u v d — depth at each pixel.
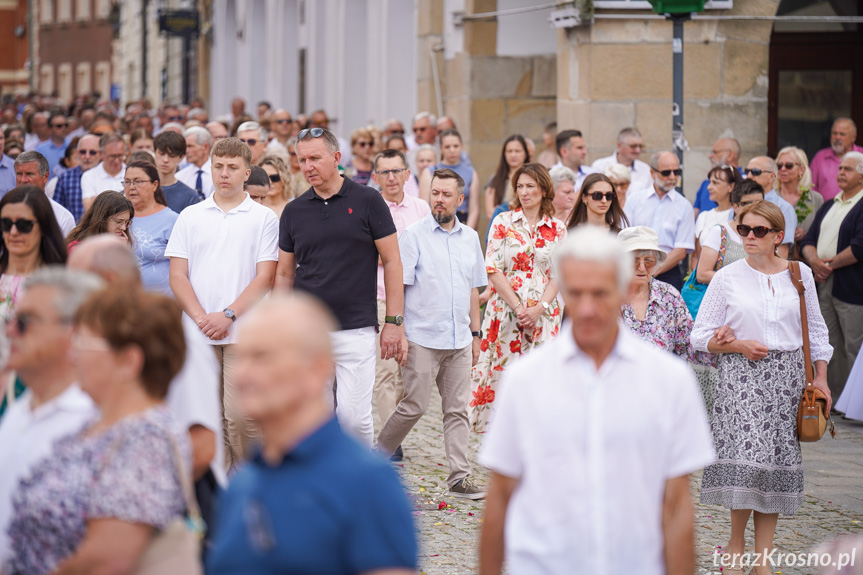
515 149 36.03
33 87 155.38
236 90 102.94
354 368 20.38
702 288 24.44
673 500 10.48
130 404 9.47
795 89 45.75
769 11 39.25
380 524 8.21
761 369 17.61
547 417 10.17
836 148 36.03
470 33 49.62
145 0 133.88
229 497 8.71
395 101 61.81
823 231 31.56
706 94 39.38
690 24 39.03
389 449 22.73
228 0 102.88
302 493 8.23
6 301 14.68
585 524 10.03
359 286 20.41
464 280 22.16
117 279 11.78
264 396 8.23
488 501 10.74
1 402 12.50
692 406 10.37
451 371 22.23
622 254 10.10
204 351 11.80
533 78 50.25
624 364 10.20
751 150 39.66
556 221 23.23
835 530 19.83
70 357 10.43
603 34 39.16
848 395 25.86
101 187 30.98
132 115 63.38
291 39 86.06
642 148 35.62
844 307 30.78
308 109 79.50
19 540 9.29
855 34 45.50
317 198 20.48
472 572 17.34
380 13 63.84
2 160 32.28
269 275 20.66
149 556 9.17
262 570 8.24
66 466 9.21
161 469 9.10
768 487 17.41
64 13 186.62
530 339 23.17
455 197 22.08
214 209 20.64
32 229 14.70
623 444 10.07
